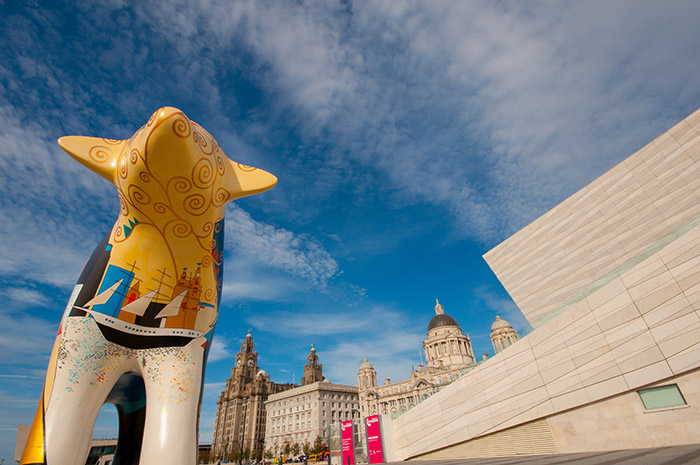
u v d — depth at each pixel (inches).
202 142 240.4
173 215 245.1
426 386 3166.8
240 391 5059.1
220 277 292.4
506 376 749.3
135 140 231.5
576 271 1089.4
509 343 768.9
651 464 301.4
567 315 676.7
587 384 628.4
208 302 273.0
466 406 815.7
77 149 257.8
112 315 243.1
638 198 977.5
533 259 1205.7
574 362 652.1
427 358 3668.8
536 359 706.2
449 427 844.0
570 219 1130.7
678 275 567.2
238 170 303.9
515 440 719.1
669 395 543.8
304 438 3742.6
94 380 235.5
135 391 287.6
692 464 273.1
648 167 965.2
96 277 250.5
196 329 263.4
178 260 257.1
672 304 564.1
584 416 625.9
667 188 922.7
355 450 1238.3
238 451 4318.4
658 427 542.3
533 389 700.7
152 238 251.4
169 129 211.2
